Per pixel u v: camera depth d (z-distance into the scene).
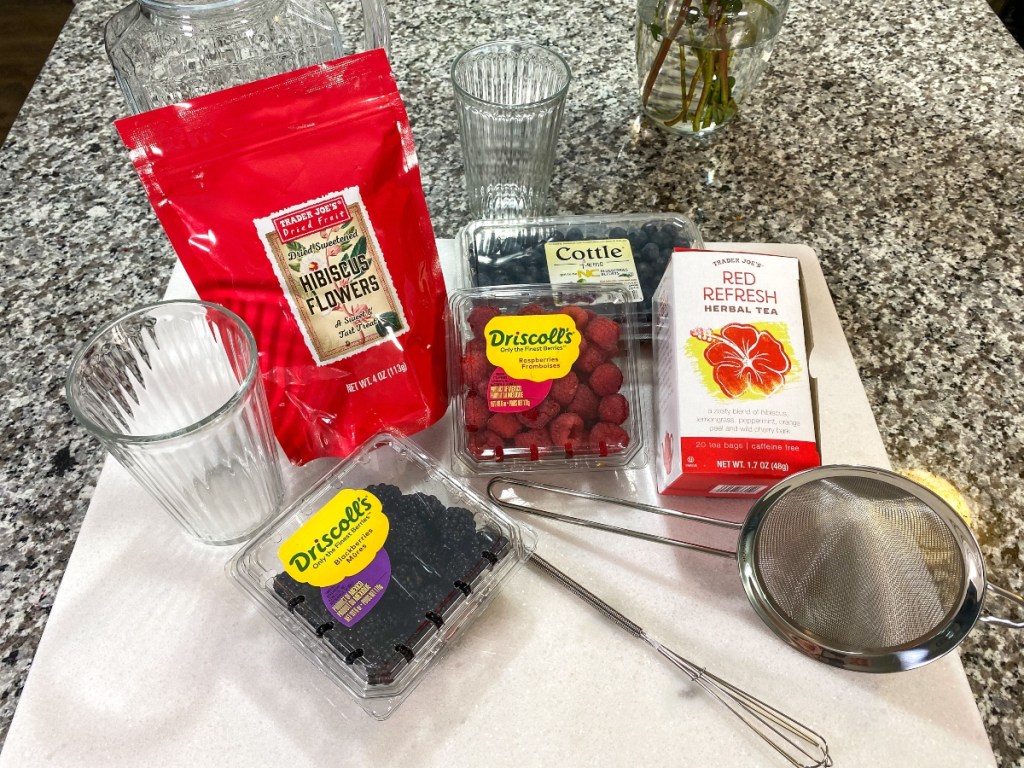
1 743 0.54
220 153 0.56
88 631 0.56
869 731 0.52
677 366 0.59
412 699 0.53
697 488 0.61
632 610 0.57
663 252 0.73
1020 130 0.93
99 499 0.63
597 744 0.51
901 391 0.72
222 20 0.77
